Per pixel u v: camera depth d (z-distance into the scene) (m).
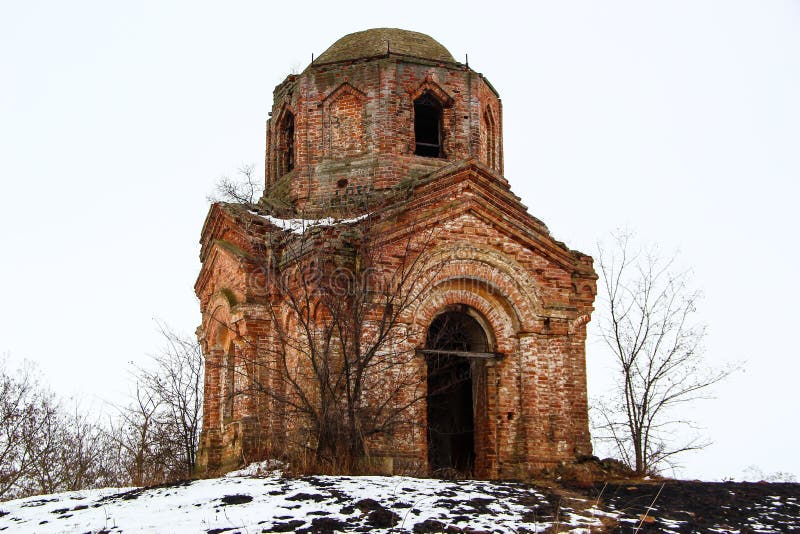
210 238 24.30
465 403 23.34
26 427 26.95
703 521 13.31
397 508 12.88
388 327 17.88
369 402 17.69
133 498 14.75
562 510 13.41
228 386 22.48
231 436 21.31
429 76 23.31
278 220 22.20
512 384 20.56
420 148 24.62
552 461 20.14
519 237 21.16
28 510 14.75
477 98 23.75
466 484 14.97
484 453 20.16
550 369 20.80
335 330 18.72
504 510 13.14
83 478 25.94
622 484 16.25
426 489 14.20
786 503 14.57
